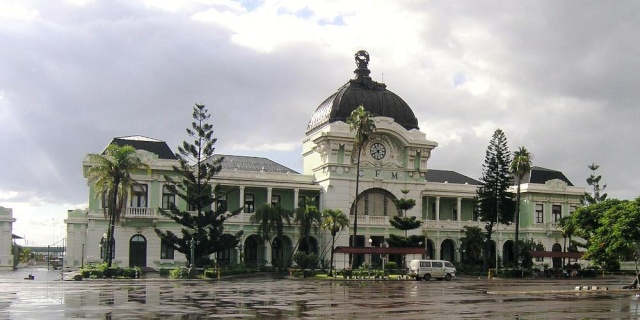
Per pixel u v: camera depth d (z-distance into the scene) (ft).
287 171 346.33
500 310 107.65
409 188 317.63
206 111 260.83
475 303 122.42
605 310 109.19
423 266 238.07
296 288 168.04
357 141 280.72
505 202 311.88
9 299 120.47
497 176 312.71
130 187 246.47
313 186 311.68
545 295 151.12
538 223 353.10
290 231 302.66
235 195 308.19
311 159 330.13
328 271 258.98
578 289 176.24
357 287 177.58
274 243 308.40
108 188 243.40
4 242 324.39
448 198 347.77
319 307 109.91
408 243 283.59
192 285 177.06
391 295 143.95
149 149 296.71
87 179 274.36
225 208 262.67
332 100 324.60
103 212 272.31
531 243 329.11
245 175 302.25
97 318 88.79
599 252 187.01
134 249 278.46
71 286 166.50
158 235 260.83
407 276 244.63
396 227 285.23
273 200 314.35
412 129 324.39
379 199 315.78
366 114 281.13
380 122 311.88
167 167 286.46
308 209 276.41
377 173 312.91
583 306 117.29
